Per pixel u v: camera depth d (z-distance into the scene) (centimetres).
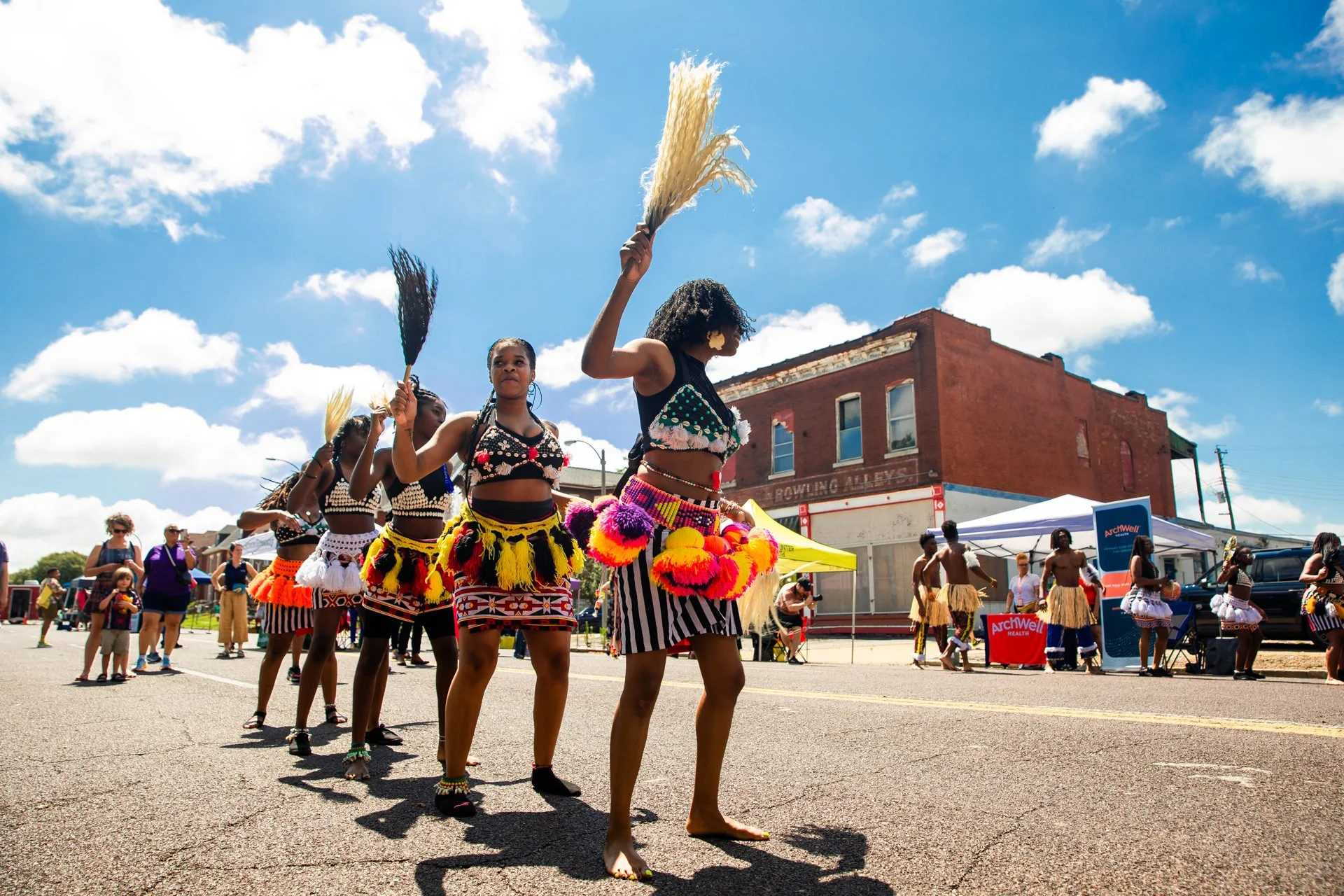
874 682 796
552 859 239
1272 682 811
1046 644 1077
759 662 1345
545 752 328
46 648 1594
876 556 2367
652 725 486
